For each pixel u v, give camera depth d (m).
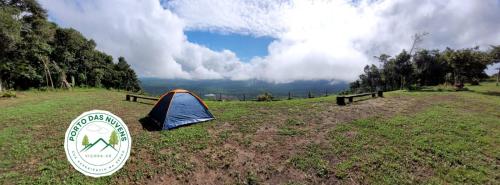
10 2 26.89
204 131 9.53
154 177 5.89
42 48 28.94
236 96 39.81
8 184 5.39
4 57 24.59
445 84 38.56
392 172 6.09
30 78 27.89
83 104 16.78
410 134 8.97
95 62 43.50
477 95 22.38
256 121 11.30
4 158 6.69
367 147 7.75
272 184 5.68
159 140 8.35
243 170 6.31
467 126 9.99
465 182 5.65
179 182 5.72
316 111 13.82
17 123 10.53
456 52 32.78
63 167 6.21
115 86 51.16
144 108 15.43
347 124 10.59
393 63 37.72
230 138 8.76
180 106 10.54
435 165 6.42
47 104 16.20
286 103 17.23
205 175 6.05
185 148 7.69
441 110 13.73
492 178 5.82
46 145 7.61
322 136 9.00
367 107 15.15
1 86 24.27
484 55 30.16
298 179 5.89
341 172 6.11
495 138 8.54
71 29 37.44
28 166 6.26
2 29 20.20
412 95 22.02
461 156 6.98
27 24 27.52
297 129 9.95
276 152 7.50
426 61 41.25
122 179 5.77
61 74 32.22
